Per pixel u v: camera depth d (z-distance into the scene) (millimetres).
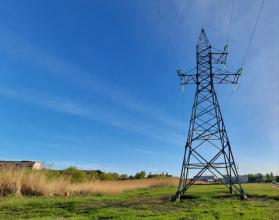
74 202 27734
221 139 34125
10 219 17641
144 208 23609
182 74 35250
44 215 19766
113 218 17891
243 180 122938
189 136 34188
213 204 26125
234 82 35969
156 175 100688
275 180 130500
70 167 55688
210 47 35875
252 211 20906
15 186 32094
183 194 33938
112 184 50000
